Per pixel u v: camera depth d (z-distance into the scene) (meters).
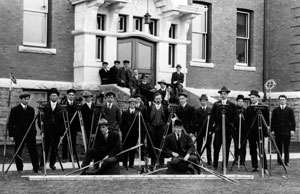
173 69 23.64
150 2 23.30
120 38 22.44
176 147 13.58
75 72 21.58
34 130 14.02
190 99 22.89
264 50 27.62
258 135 14.44
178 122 13.58
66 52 21.53
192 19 24.53
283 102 16.95
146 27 22.95
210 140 16.50
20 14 20.41
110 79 21.28
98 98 17.73
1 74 19.95
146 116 15.42
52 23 21.22
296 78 26.50
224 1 26.45
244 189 11.34
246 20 27.55
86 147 14.62
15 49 20.28
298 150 22.42
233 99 26.44
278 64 27.33
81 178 12.45
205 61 26.05
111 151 13.10
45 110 14.71
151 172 13.47
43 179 12.35
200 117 16.56
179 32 23.91
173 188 11.23
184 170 13.44
